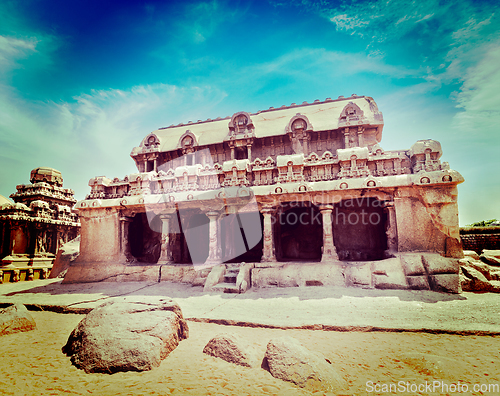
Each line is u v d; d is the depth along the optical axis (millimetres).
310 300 10500
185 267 14867
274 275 13164
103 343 5465
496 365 5219
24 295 13469
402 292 10797
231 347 5711
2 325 7730
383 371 5070
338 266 12742
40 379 4883
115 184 17781
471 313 8328
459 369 5051
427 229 12625
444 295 10391
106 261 16547
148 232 19406
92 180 17828
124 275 15578
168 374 4992
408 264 11930
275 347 5379
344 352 6016
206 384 4605
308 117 20672
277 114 22016
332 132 19078
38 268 22766
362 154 13883
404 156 13992
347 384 4586
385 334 7195
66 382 4738
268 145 20641
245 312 9383
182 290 13070
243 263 13883
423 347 6223
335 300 10281
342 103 21078
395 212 13156
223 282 13320
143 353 5285
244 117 20391
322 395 4262
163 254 16328
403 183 12875
